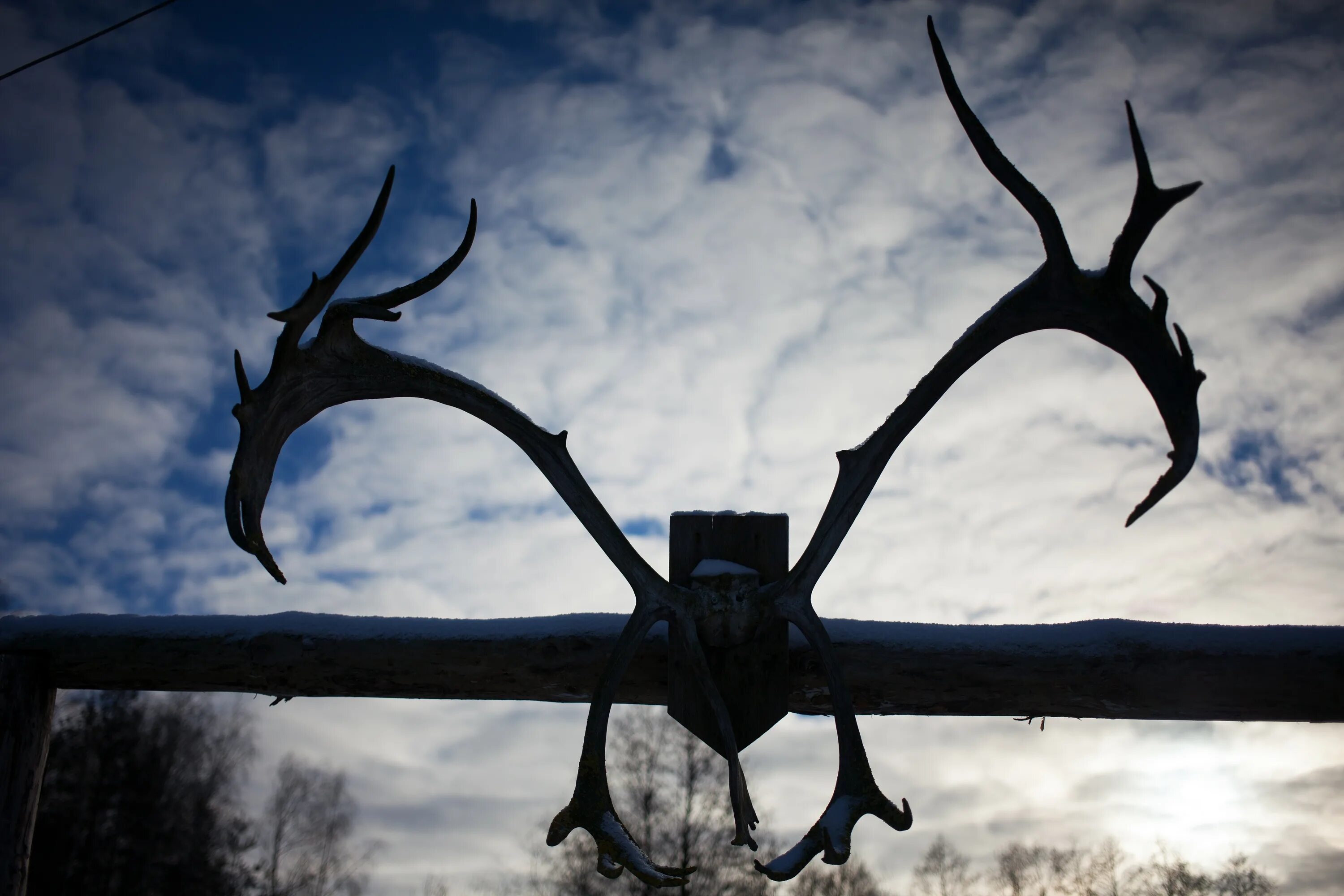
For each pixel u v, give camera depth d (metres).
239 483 2.14
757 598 2.36
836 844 2.09
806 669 2.52
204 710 19.95
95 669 2.76
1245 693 2.46
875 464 2.29
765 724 2.40
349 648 2.70
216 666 2.72
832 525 2.32
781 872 2.05
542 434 2.35
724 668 2.41
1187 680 2.47
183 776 19.12
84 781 17.47
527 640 2.64
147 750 18.28
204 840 18.48
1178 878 16.86
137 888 16.97
